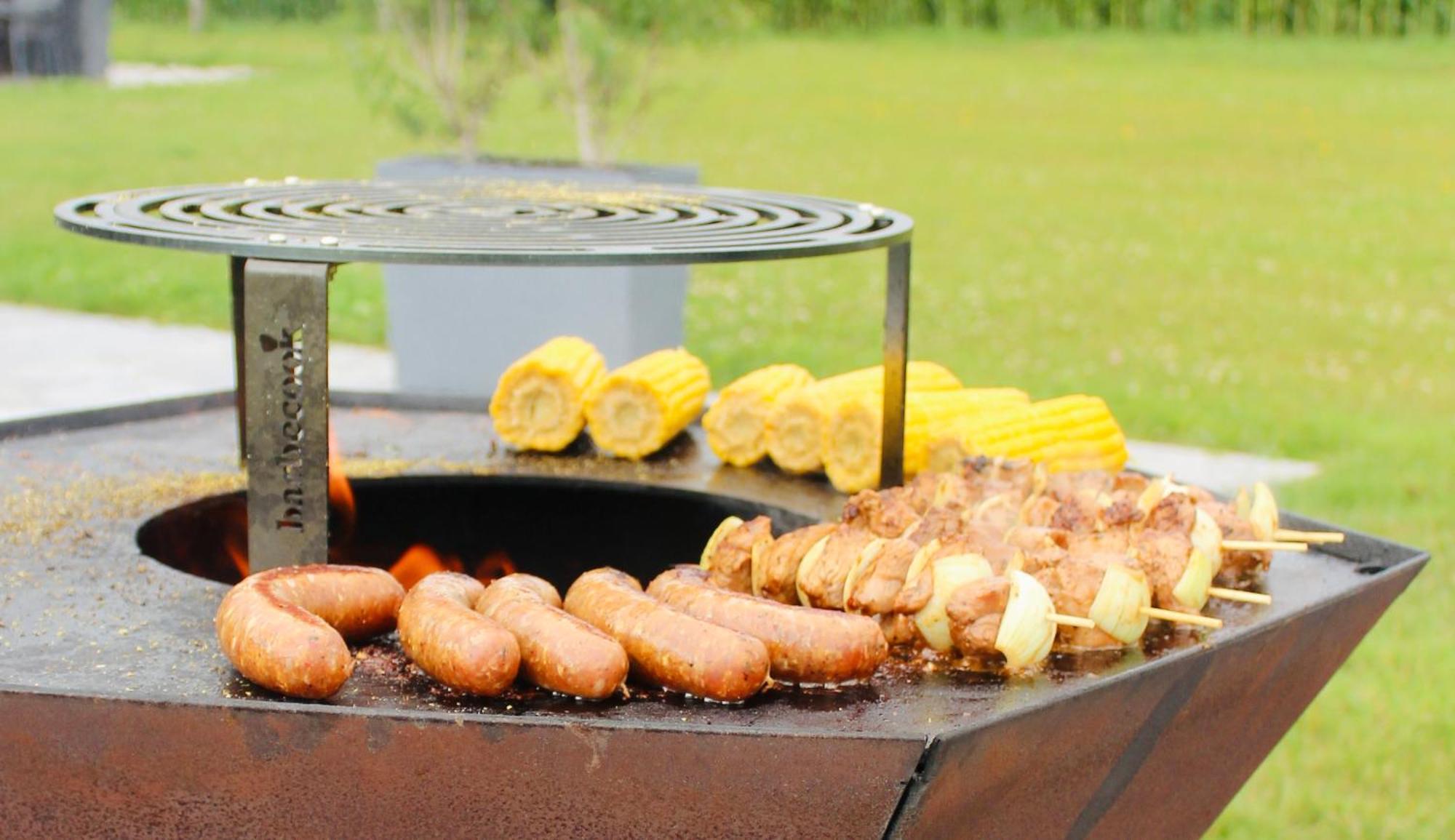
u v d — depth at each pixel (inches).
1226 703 75.0
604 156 275.0
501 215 90.0
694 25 269.4
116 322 293.0
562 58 278.1
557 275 199.6
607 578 72.9
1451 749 138.3
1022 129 667.4
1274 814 127.9
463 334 205.5
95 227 74.8
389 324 216.4
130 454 109.8
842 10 1096.2
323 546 72.3
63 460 107.6
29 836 65.4
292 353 70.6
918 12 1104.2
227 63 932.6
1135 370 276.7
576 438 117.8
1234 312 337.7
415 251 68.5
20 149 536.4
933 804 61.4
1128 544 78.7
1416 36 1018.1
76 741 62.2
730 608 69.2
